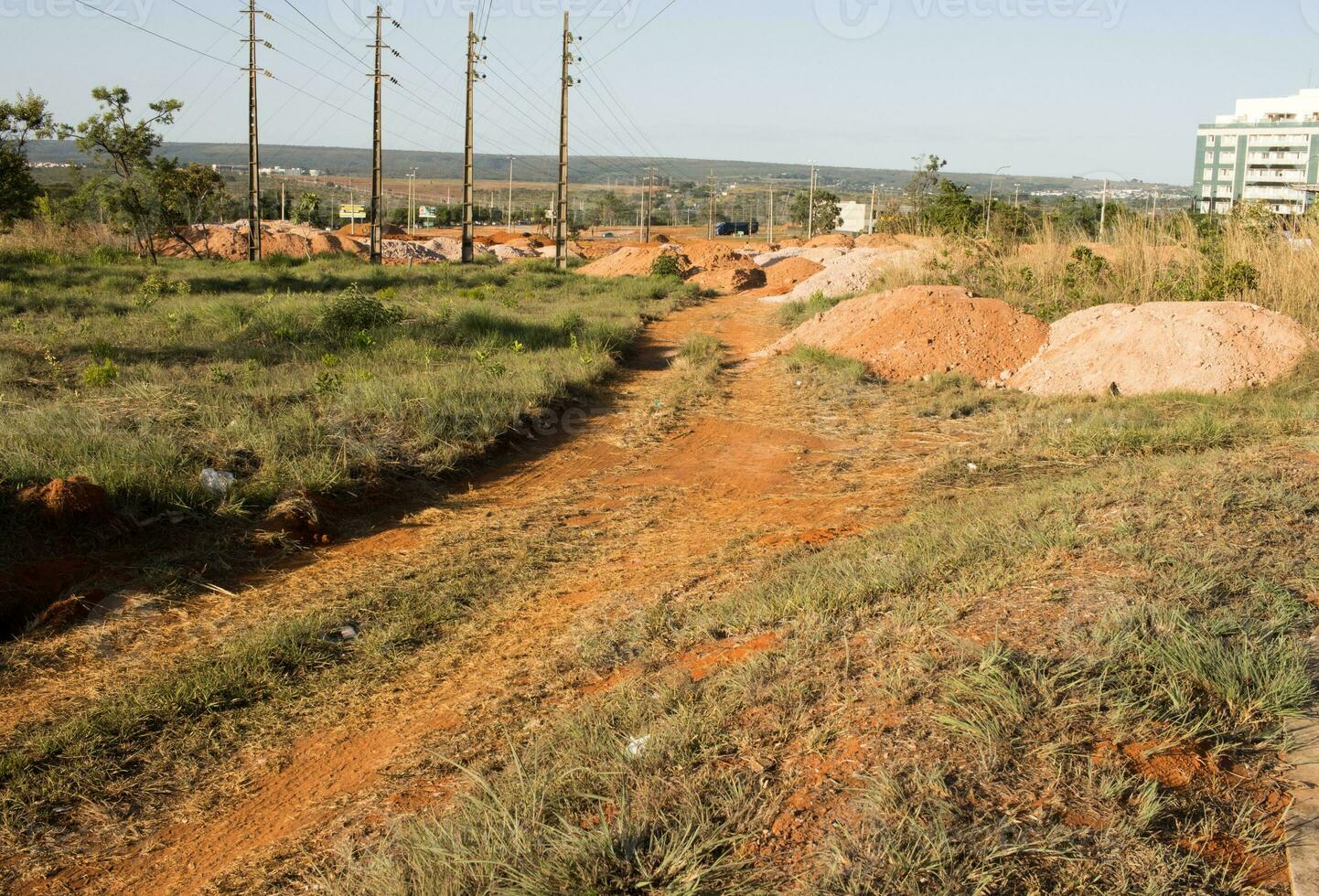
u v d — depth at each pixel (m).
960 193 44.12
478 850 3.43
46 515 7.34
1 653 5.96
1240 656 4.18
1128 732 3.73
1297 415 11.31
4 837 4.27
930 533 6.92
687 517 9.11
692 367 17.30
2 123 33.62
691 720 4.21
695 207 193.62
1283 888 3.02
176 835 4.31
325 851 4.02
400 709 5.39
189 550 7.64
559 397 13.82
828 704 4.21
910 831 3.20
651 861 3.28
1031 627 4.67
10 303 18.84
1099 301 19.22
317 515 8.50
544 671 5.66
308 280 29.33
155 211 36.78
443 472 10.35
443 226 127.56
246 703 5.48
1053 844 3.13
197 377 12.98
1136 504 6.80
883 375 16.03
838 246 50.75
